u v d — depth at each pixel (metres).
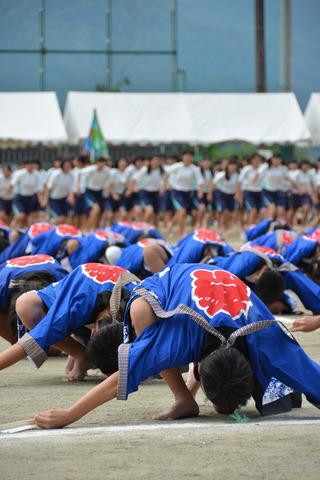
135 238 14.90
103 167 28.16
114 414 6.66
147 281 6.50
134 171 29.34
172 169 28.16
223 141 36.50
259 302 6.46
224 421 6.34
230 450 5.41
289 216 30.86
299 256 13.38
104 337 6.54
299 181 30.45
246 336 6.20
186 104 36.91
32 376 8.60
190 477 4.86
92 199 28.22
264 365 6.23
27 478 4.86
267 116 37.28
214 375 5.84
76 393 7.60
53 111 35.25
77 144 36.03
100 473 4.95
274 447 5.47
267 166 28.89
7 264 8.98
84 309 7.21
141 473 4.95
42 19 41.59
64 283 7.42
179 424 6.24
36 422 6.11
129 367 6.00
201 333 6.14
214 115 36.97
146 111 36.53
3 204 28.59
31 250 13.22
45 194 27.83
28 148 38.09
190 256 12.21
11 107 35.16
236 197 29.42
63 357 9.95
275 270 10.55
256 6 43.53
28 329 7.61
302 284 11.37
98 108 36.31
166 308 6.26
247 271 10.73
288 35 40.47
